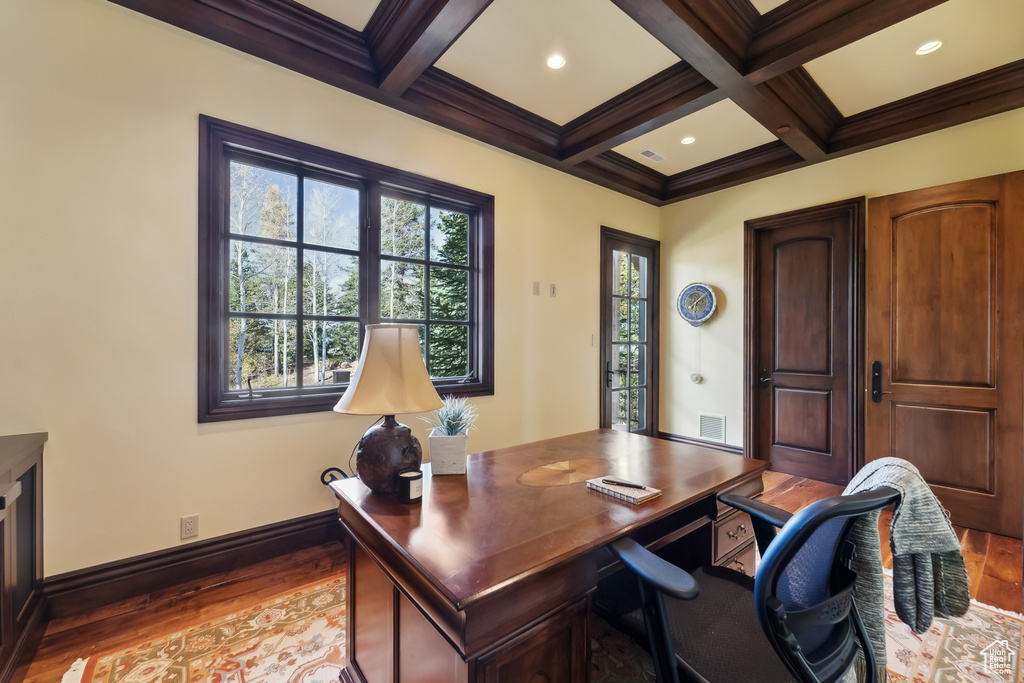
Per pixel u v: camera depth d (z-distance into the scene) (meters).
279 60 2.22
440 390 2.90
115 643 1.62
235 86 2.13
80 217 1.79
